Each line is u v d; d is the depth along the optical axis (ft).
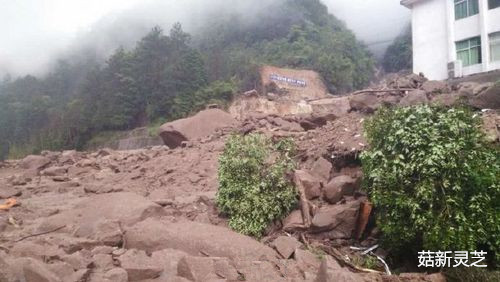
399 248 19.84
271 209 22.31
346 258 19.98
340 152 27.68
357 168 26.76
